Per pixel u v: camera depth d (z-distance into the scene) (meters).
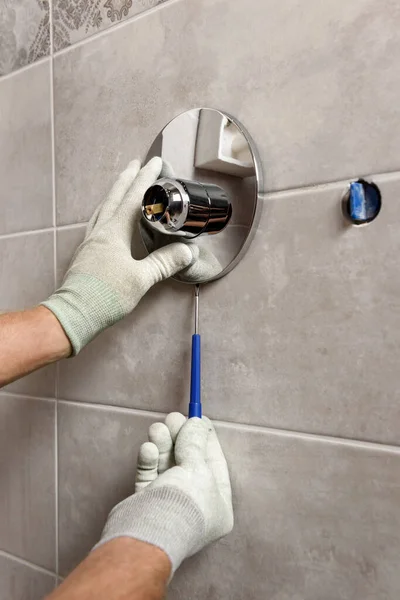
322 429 0.52
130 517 0.48
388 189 0.49
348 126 0.50
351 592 0.51
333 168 0.51
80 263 0.58
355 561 0.51
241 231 0.56
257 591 0.56
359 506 0.50
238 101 0.57
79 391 0.72
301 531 0.54
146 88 0.65
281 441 0.55
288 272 0.54
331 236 0.52
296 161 0.54
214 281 0.60
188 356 0.62
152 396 0.65
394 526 0.49
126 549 0.44
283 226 0.55
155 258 0.58
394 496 0.49
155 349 0.65
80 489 0.72
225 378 0.59
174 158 0.61
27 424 0.78
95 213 0.64
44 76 0.75
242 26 0.57
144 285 0.57
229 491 0.56
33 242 0.77
